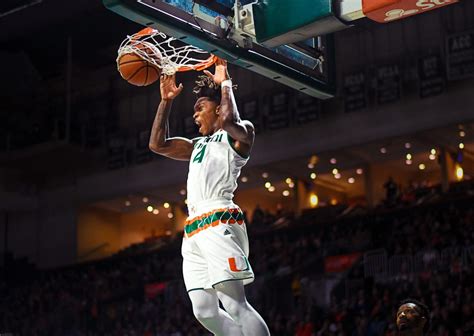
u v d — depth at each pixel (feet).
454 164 114.32
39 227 138.10
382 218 100.27
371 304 78.02
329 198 135.44
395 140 109.50
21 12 99.09
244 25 21.56
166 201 136.67
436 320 67.26
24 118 125.08
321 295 89.10
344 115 109.91
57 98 130.11
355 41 107.65
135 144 124.36
